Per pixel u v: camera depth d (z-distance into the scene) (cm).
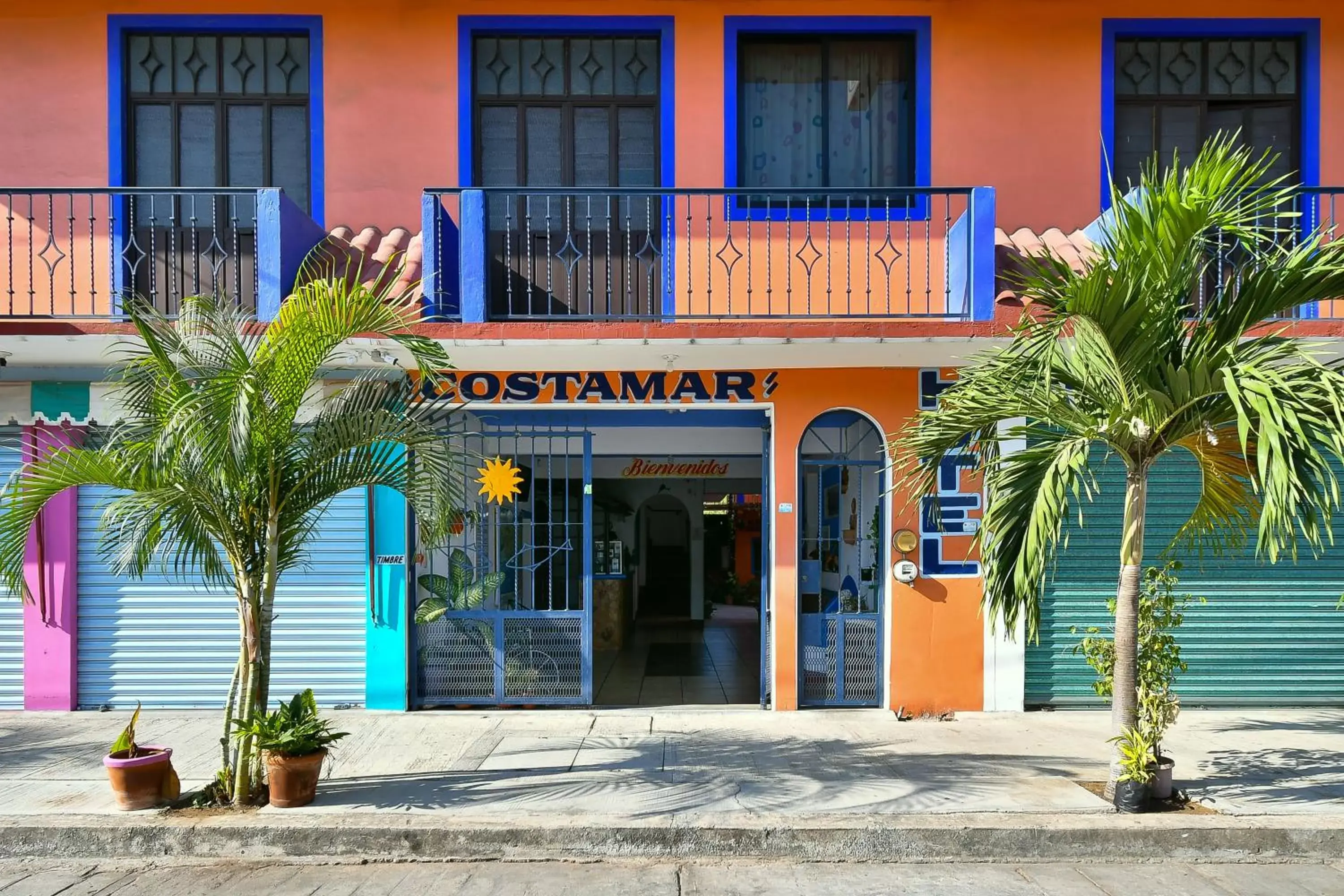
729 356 670
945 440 522
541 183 757
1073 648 726
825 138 760
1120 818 480
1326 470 409
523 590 766
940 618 711
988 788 529
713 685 841
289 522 503
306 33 752
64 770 571
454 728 668
